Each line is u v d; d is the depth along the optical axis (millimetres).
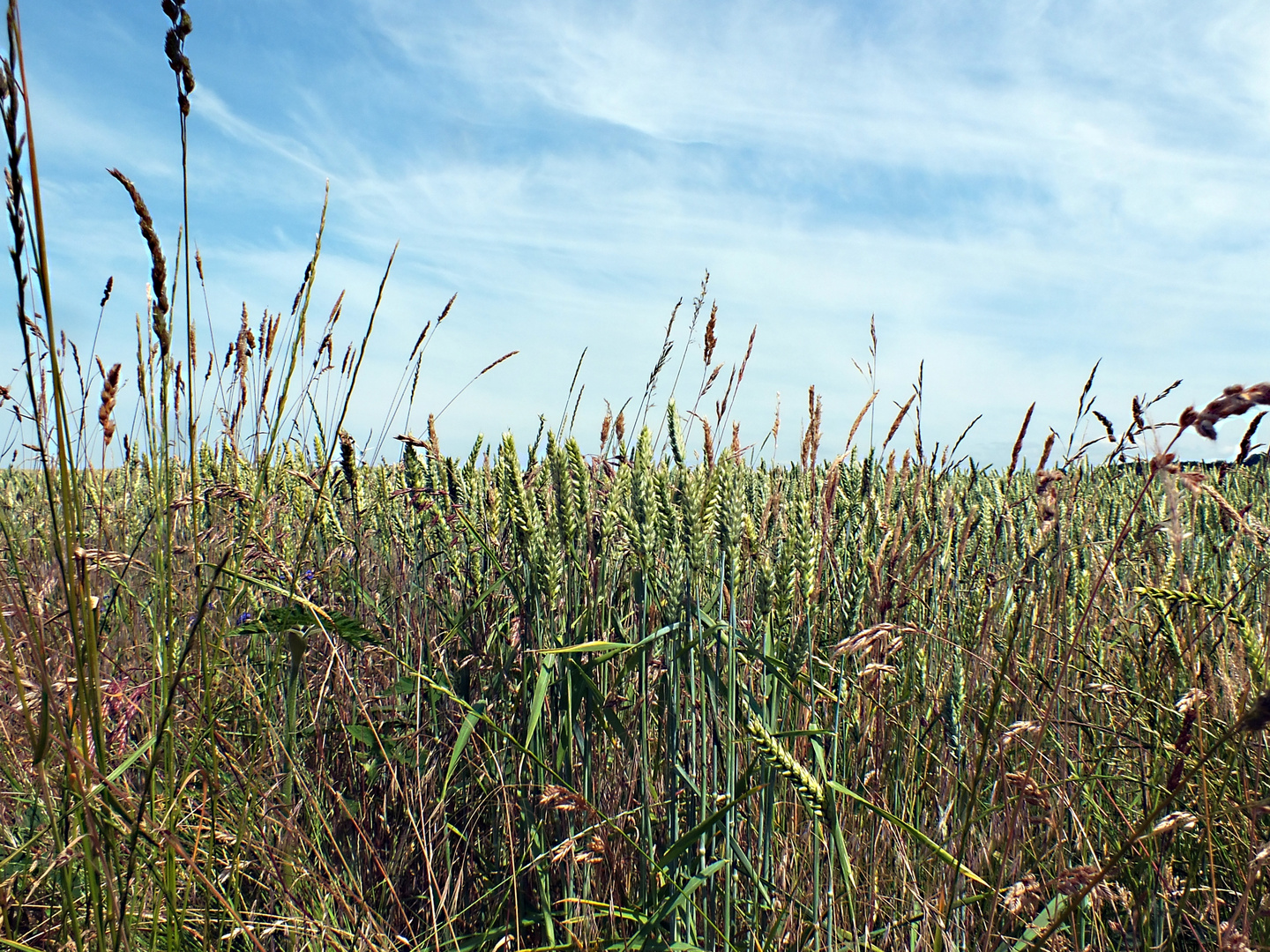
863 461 3648
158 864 2000
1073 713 3098
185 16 1640
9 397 2377
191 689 2314
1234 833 2289
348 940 2406
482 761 2783
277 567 2852
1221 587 3289
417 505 3381
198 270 2873
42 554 2992
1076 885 1893
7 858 2004
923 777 2555
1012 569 3461
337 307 3168
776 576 2266
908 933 2281
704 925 2211
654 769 2555
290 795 2594
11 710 2133
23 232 1351
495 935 2551
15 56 1284
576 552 2604
